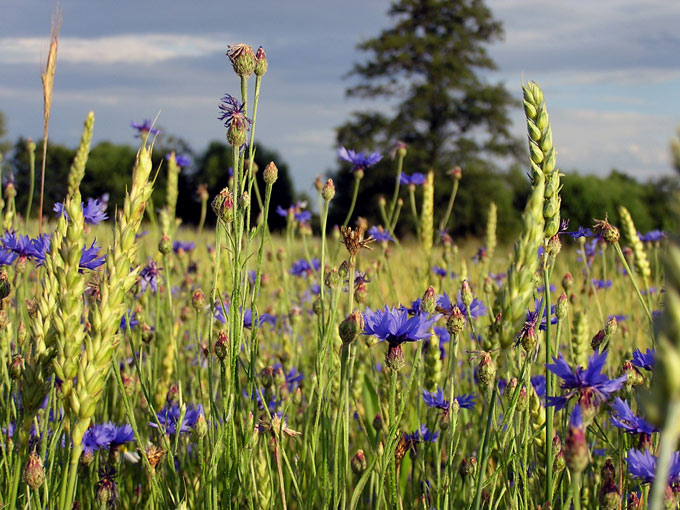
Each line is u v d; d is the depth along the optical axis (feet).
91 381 5.21
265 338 17.61
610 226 9.12
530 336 6.88
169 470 9.23
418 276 17.94
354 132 163.73
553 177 6.50
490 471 9.20
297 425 10.76
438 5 170.19
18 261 10.59
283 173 132.05
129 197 5.29
